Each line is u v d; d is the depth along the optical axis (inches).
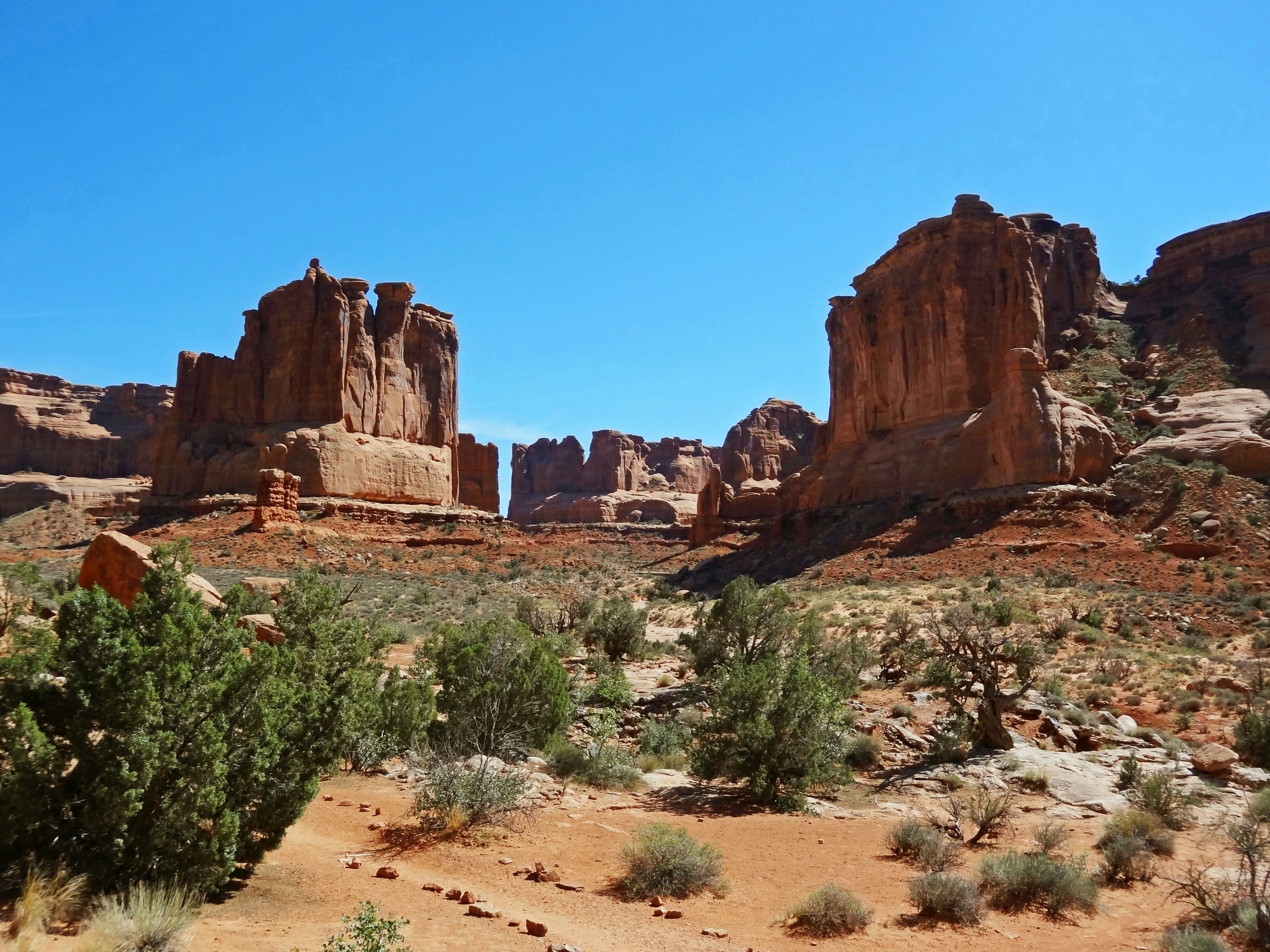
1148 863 512.1
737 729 681.0
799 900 436.8
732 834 570.6
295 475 3346.5
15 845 325.4
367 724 671.8
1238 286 3265.3
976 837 580.1
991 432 2716.5
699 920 402.0
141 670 351.3
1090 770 761.6
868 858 528.7
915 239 3294.8
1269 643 1503.4
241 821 389.1
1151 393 2940.5
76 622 356.5
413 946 315.6
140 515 3533.5
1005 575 2164.1
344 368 3821.4
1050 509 2395.4
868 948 379.6
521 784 565.9
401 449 3941.9
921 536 2610.7
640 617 1601.9
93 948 263.6
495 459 5201.8
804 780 674.8
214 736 362.0
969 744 837.8
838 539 2918.3
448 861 455.8
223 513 3353.8
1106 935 412.5
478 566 3405.5
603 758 729.6
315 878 407.8
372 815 541.0
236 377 3892.7
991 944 392.2
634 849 465.7
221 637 398.3
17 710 334.6
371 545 3282.5
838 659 1162.0
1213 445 2471.7
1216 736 970.1
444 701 783.7
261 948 299.7
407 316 4220.0
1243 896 418.9
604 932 366.9
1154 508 2336.4
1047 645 1486.2
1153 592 1940.2
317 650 637.9
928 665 990.4
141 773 340.2
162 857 348.2
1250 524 2144.4
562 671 828.0
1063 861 528.7
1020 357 2637.8
